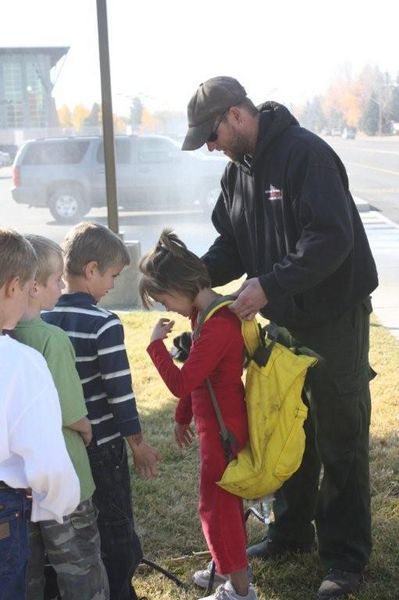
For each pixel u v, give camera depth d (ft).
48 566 9.24
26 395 6.44
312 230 8.87
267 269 9.84
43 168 52.21
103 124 26.53
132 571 9.32
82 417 8.00
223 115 9.21
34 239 8.14
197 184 55.11
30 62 49.03
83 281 8.95
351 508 10.11
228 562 9.09
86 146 52.16
